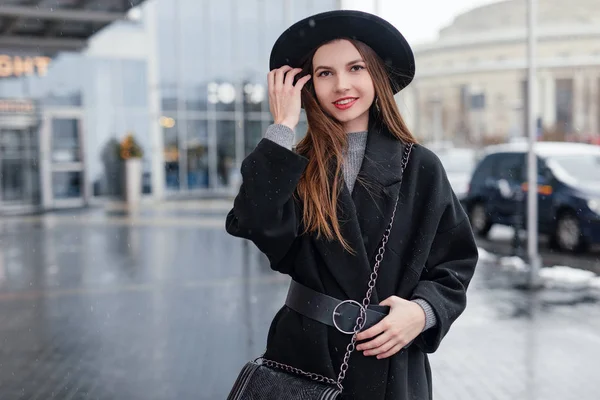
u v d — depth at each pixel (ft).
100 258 38.14
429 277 6.72
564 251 38.37
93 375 17.47
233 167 85.35
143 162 80.79
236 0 84.58
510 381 16.80
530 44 29.09
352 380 6.28
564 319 22.99
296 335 6.45
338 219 6.41
